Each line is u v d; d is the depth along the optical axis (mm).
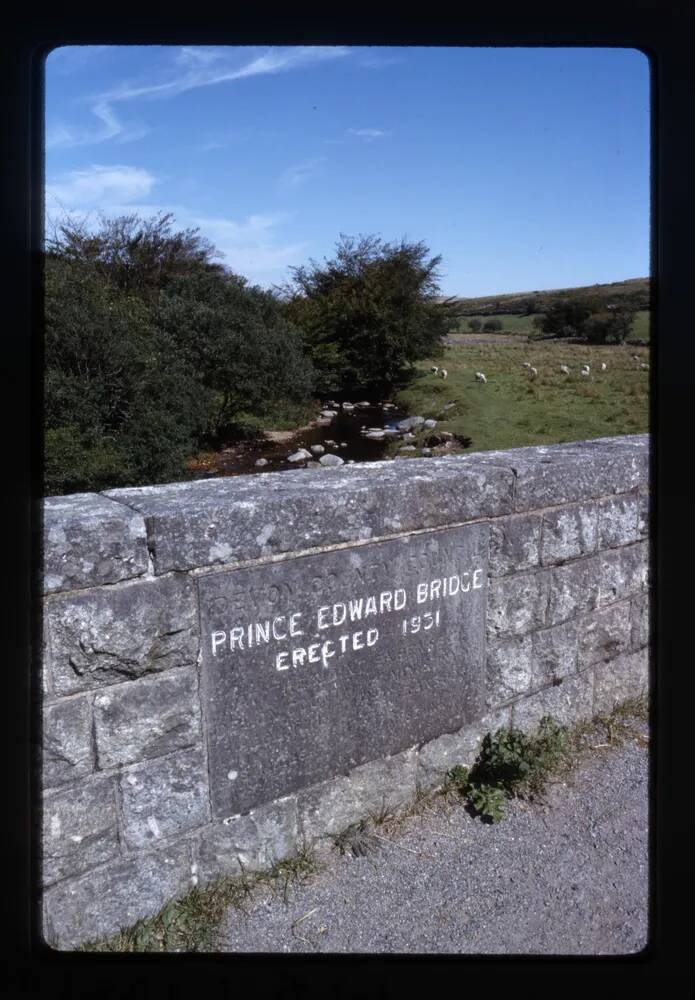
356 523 2896
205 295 17234
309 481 3082
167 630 2482
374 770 3102
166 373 12703
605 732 3926
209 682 2600
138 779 2482
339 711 2955
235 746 2686
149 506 2557
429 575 3182
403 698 3160
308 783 2904
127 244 21469
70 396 10773
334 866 2900
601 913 2705
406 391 23594
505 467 3467
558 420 16859
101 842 2422
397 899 2764
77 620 2303
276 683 2764
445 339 31188
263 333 17031
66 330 10984
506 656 3545
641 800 3375
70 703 2322
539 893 2818
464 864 2969
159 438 11812
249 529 2615
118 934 2463
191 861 2635
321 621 2854
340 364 23625
